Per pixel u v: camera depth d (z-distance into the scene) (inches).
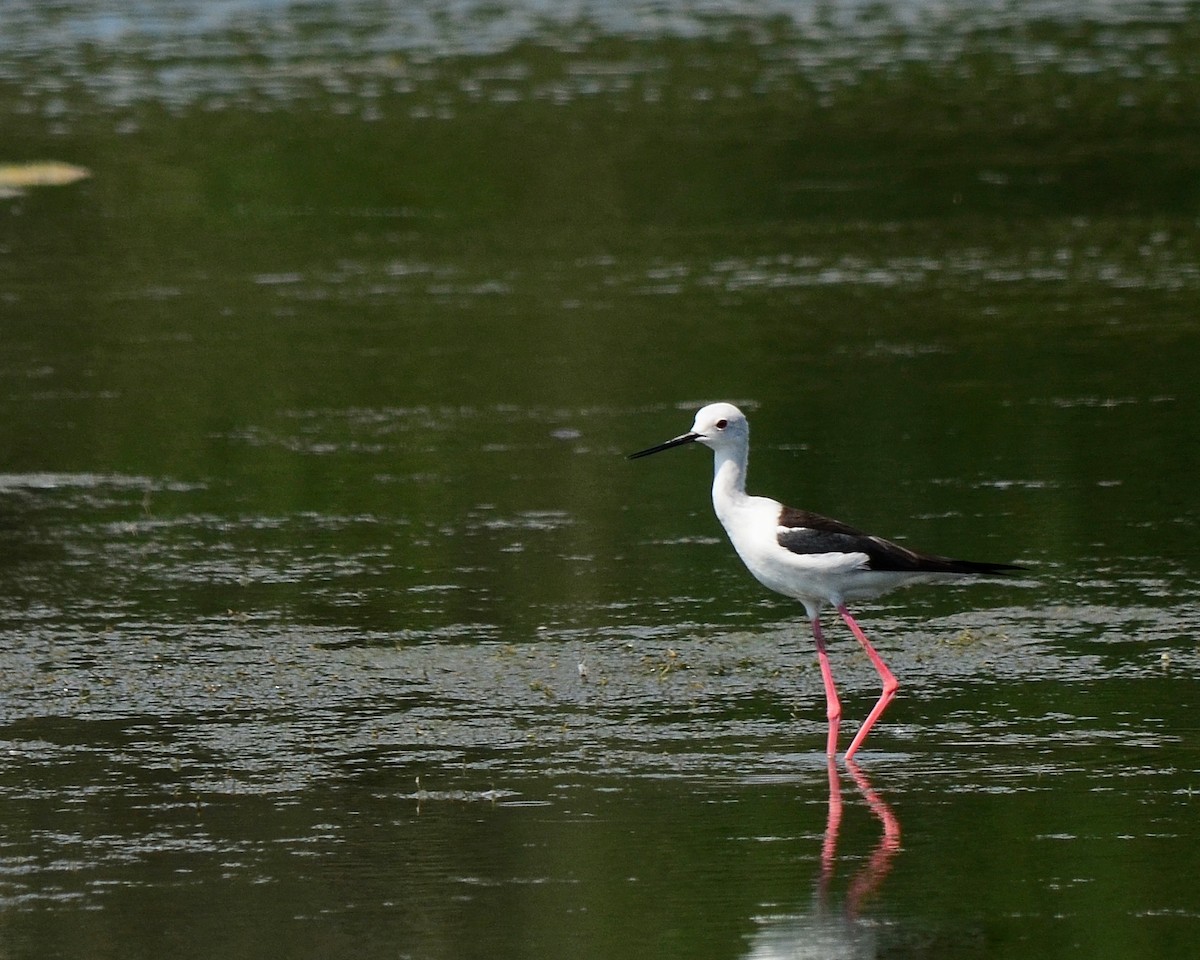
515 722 433.4
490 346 761.0
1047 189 981.8
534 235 926.4
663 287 834.2
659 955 320.2
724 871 354.0
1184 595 507.5
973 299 809.5
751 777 400.8
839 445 640.4
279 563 546.3
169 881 351.9
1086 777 396.8
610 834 371.6
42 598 518.3
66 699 448.1
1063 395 687.7
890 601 515.5
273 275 871.7
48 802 389.7
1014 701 442.6
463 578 532.1
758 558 434.9
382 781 399.9
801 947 322.7
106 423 681.6
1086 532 556.1
